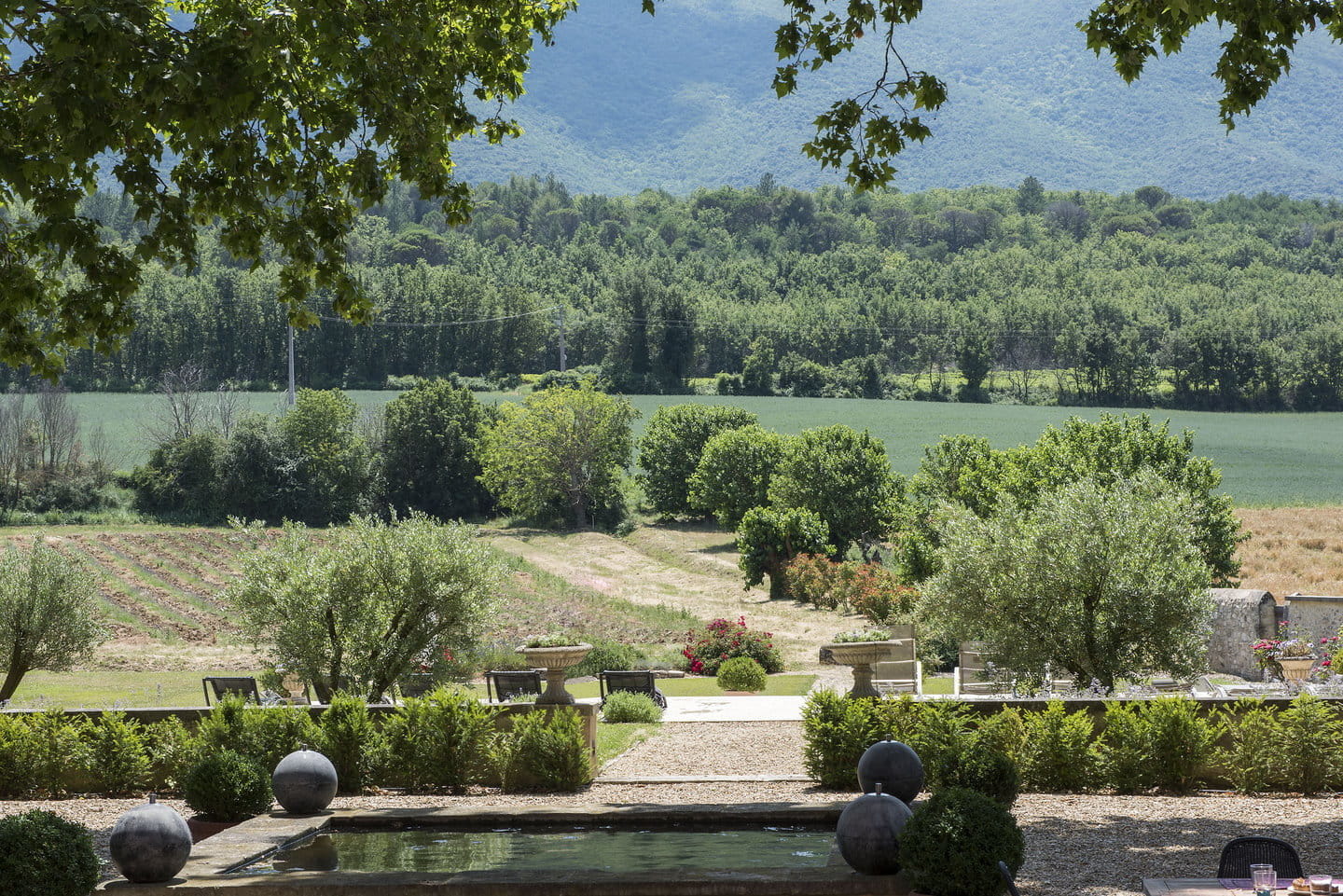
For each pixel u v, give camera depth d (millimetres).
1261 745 13406
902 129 14312
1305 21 12930
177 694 28500
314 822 11820
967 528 18984
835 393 142500
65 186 11312
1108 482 42562
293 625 18047
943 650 32625
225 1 11086
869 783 11234
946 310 176000
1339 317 162125
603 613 51906
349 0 12062
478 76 15617
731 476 74812
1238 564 43312
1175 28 13227
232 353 136375
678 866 9898
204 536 66312
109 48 9656
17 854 8531
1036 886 9094
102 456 81000
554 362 160875
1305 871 9328
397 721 14812
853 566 50844
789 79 14383
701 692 27844
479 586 18812
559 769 14359
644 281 147125
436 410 86125
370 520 19250
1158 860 9914
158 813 9602
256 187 12602
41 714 15008
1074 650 17781
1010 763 11641
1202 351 135875
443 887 9000
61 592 22516
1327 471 89312
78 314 12547
